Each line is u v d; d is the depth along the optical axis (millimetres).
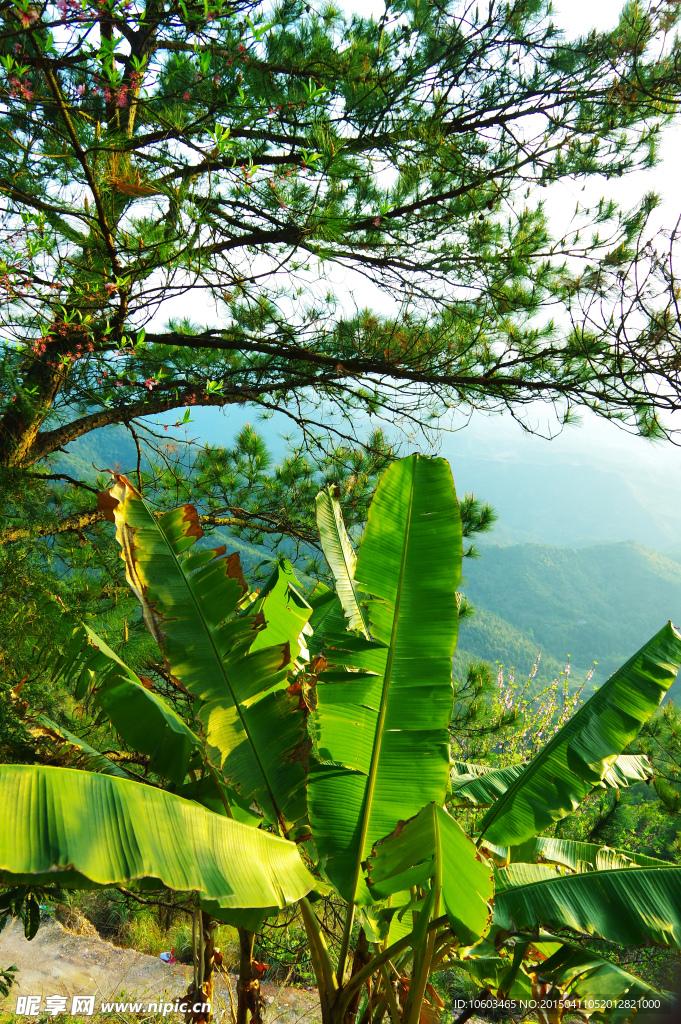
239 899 1703
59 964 5332
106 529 5309
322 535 2752
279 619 3021
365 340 5457
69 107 2951
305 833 2568
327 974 2477
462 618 5691
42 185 3395
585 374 4820
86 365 4043
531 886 2568
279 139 4293
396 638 2611
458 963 2471
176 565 2580
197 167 3512
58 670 3023
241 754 2463
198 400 5320
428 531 2648
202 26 3139
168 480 6148
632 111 5176
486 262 5223
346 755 2615
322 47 4020
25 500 4039
